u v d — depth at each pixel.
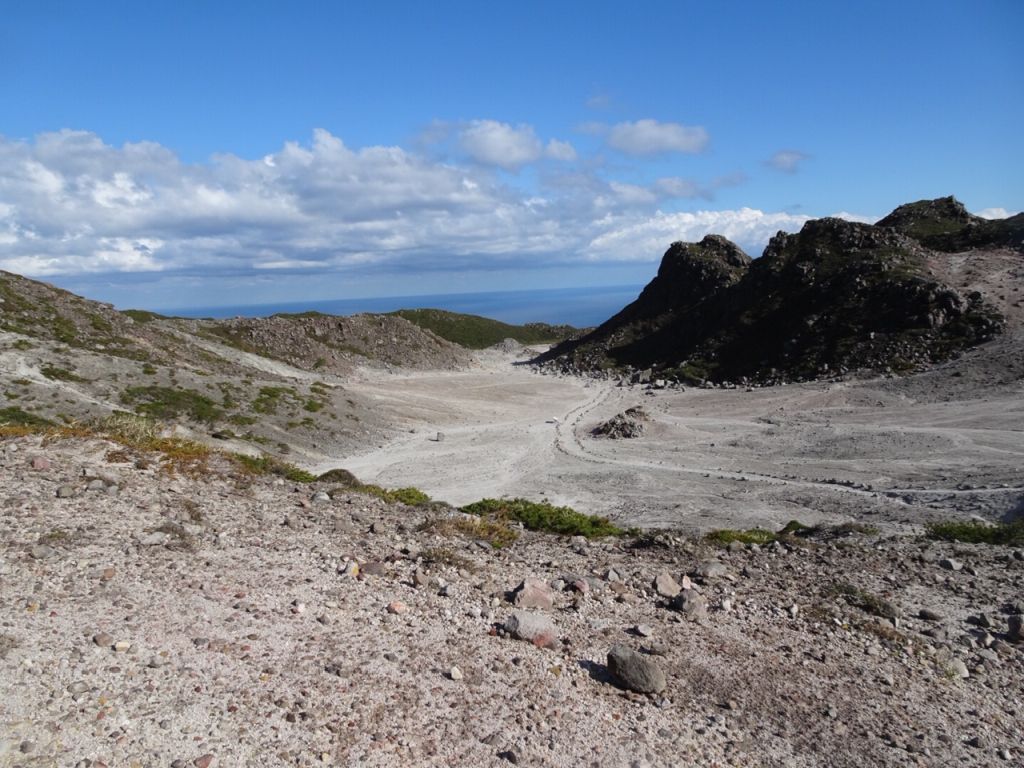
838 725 6.77
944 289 70.69
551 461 46.06
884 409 53.25
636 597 9.69
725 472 39.25
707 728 6.37
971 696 7.91
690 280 127.38
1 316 58.59
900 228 102.56
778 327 85.69
